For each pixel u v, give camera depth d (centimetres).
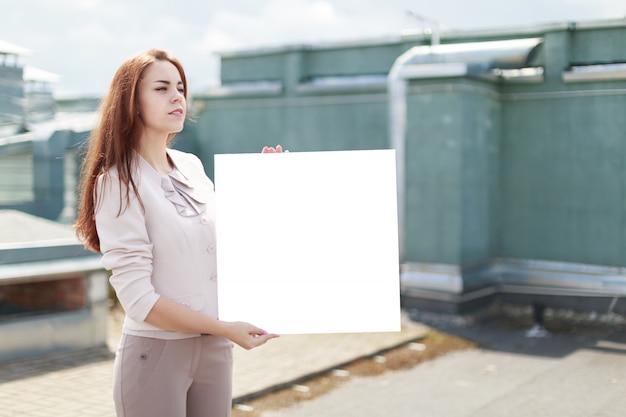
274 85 1076
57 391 505
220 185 187
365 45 1021
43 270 591
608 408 498
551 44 858
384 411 494
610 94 822
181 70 208
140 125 199
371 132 995
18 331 581
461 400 521
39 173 793
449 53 863
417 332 738
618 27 820
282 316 188
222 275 187
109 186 190
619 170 820
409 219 849
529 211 882
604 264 831
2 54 773
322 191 187
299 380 560
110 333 697
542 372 600
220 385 208
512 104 895
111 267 187
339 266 188
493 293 879
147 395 194
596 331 764
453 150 820
